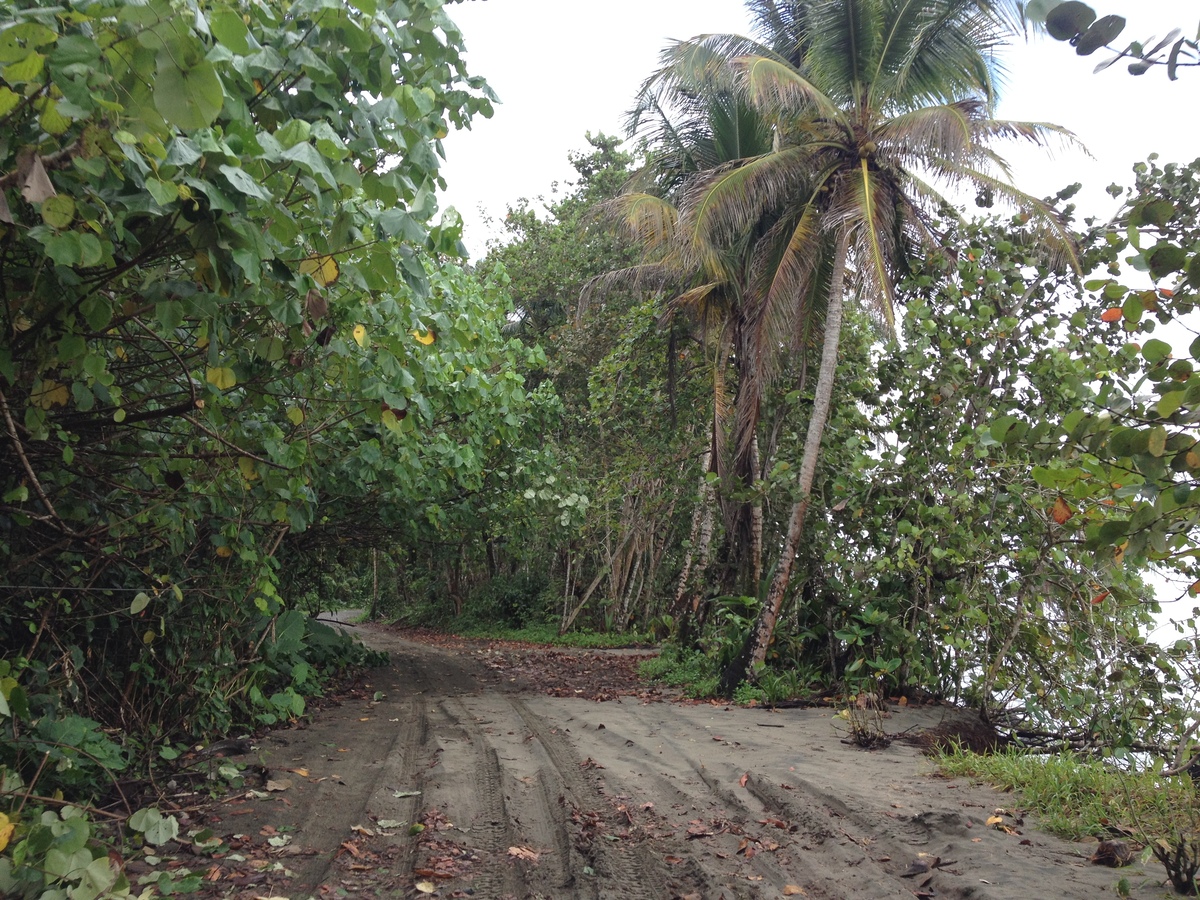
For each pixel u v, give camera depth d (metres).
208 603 6.71
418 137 3.74
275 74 3.34
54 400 3.79
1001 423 3.37
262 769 6.02
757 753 7.02
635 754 7.11
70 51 2.51
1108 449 2.96
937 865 4.24
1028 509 8.65
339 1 3.34
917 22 10.81
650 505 17.12
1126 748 7.25
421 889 3.98
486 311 9.67
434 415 8.84
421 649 18.73
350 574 18.20
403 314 5.38
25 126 2.90
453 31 3.96
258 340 4.21
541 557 26.48
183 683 6.51
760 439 13.77
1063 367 8.88
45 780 4.68
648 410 16.09
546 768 6.42
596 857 4.47
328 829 4.87
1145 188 9.38
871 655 10.05
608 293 17.53
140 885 3.84
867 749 7.28
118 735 5.76
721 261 12.72
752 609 11.63
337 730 7.91
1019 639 9.03
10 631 5.27
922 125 10.27
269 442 5.18
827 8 10.90
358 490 9.04
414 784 5.93
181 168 2.98
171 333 4.26
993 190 10.40
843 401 11.15
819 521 10.65
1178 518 2.79
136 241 3.30
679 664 13.40
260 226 3.55
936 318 10.10
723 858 4.50
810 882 4.14
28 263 3.55
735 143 13.02
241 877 4.10
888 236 10.72
